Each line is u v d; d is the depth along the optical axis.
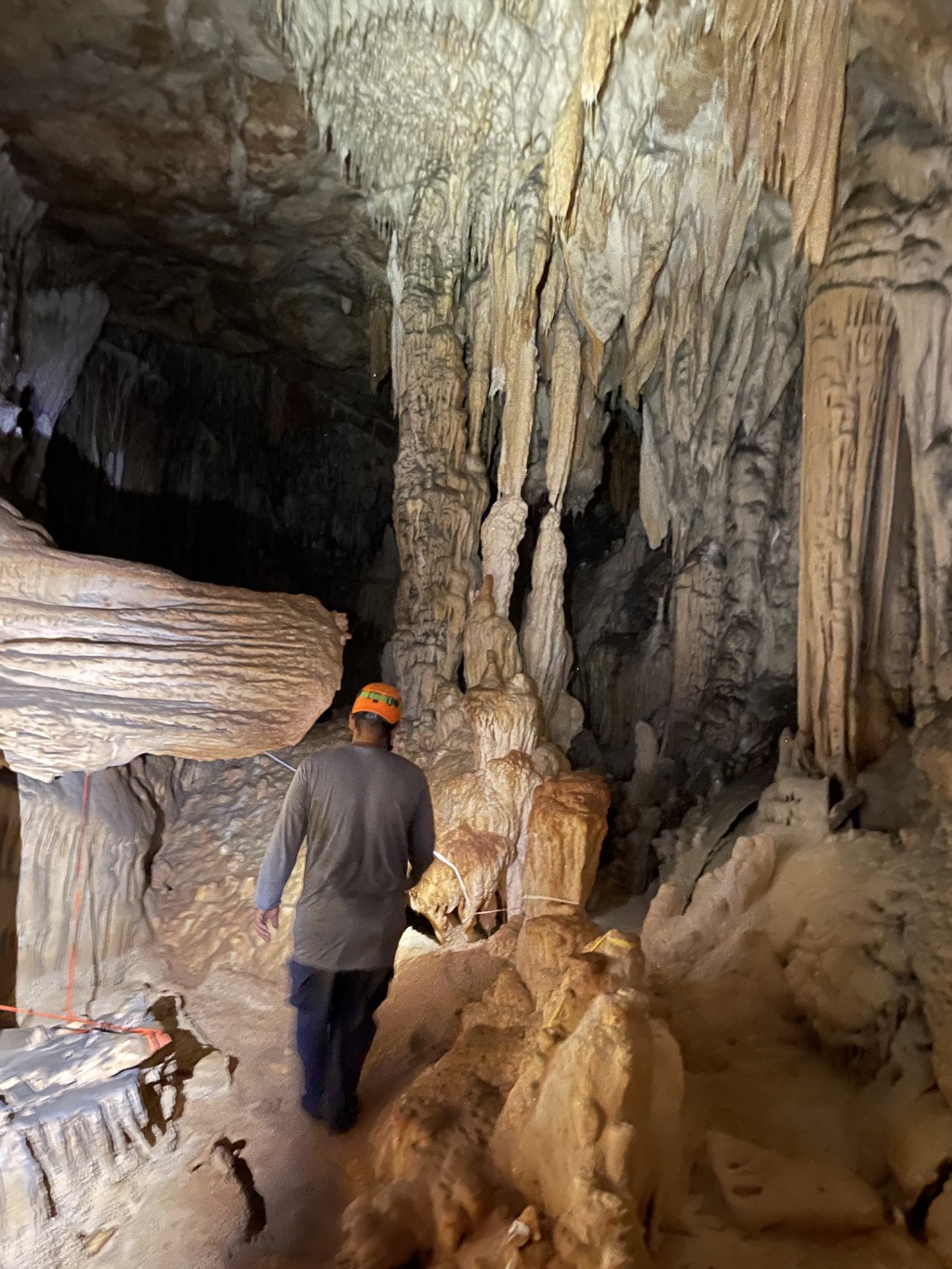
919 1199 1.78
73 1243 2.18
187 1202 2.19
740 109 3.58
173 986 3.49
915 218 3.33
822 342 3.58
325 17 4.09
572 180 3.89
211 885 4.02
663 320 5.00
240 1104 2.64
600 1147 1.62
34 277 6.31
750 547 5.27
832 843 2.99
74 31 4.39
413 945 3.53
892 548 3.64
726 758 5.03
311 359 8.24
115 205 5.98
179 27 4.35
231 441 9.06
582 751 5.99
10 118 5.10
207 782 4.84
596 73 3.35
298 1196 2.16
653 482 5.95
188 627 3.18
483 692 3.94
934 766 2.89
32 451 6.45
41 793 3.38
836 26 3.12
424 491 5.11
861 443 3.52
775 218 4.54
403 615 5.27
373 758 2.44
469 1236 1.71
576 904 2.83
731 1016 2.64
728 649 5.32
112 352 7.71
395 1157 1.97
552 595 4.99
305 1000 2.41
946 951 2.22
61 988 3.34
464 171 4.68
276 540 9.68
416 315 5.08
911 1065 2.13
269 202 5.89
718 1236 1.67
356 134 4.94
